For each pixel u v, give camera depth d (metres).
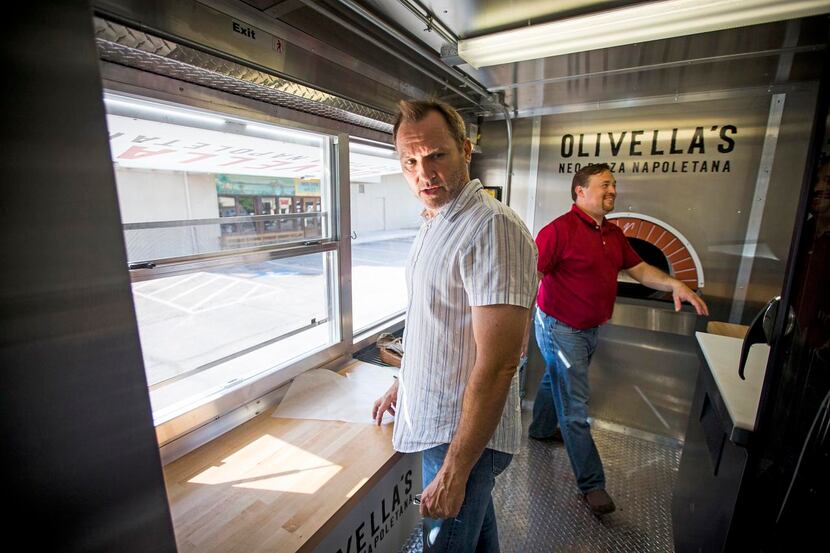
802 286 0.67
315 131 1.51
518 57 1.54
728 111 2.09
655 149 2.29
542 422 2.35
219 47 1.04
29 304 0.29
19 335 0.29
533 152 2.63
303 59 1.30
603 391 2.58
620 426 2.55
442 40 1.46
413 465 1.57
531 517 1.81
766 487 0.79
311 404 1.48
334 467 1.13
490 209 0.88
